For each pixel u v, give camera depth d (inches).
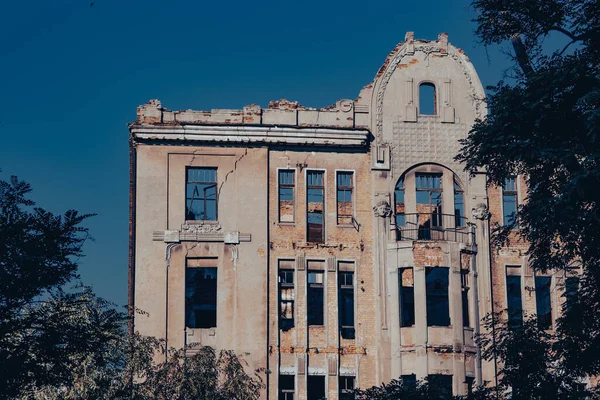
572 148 1368.1
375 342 2021.4
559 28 1478.8
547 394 1432.1
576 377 1457.9
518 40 1492.4
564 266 1478.8
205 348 1813.5
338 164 2085.4
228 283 2017.7
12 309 1250.6
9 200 1262.3
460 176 2107.5
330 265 2042.3
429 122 2119.8
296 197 2065.7
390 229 2059.5
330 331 2020.2
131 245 2015.3
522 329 1482.5
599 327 1412.4
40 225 1255.5
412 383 1670.8
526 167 1462.8
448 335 1993.1
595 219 1349.7
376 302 2033.7
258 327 2004.2
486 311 2048.5
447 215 2085.4
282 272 2042.3
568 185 1327.5
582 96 1364.4
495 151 1455.5
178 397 1734.7
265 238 2037.4
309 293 2041.1
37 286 1227.9
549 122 1416.1
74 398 1632.6
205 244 2027.6
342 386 2009.1
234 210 2046.0
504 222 2106.3
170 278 2007.9
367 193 2081.7
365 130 2082.9
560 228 1375.5
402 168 2097.7
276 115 2090.3
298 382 1993.1
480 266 2071.9
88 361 1622.8
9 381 1213.7
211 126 2053.4
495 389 1488.7
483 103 2129.7
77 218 1268.5
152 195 2033.7
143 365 1726.1
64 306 1272.1
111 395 1662.2
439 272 2037.4
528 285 2080.5
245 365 1983.3
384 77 2128.4
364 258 2054.6
